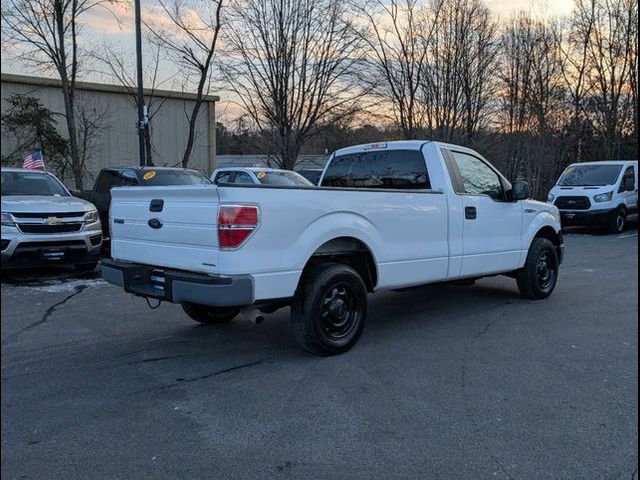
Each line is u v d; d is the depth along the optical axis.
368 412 4.07
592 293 8.30
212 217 4.61
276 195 4.77
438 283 6.61
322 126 21.69
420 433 3.74
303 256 4.95
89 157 22.36
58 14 17.69
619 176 17.91
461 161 6.81
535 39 28.16
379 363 5.14
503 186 7.36
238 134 23.83
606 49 29.20
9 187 10.20
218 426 3.85
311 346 5.18
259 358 5.30
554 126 28.25
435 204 6.20
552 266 7.98
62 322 6.63
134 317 6.89
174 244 5.01
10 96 20.16
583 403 4.21
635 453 3.46
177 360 5.24
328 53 20.83
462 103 25.77
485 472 3.26
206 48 20.14
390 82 23.05
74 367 5.03
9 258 8.79
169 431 3.77
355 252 5.60
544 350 5.52
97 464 3.34
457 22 24.84
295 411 4.09
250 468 3.31
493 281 9.41
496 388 4.52
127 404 4.21
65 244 9.30
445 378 4.75
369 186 7.06
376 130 24.47
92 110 22.44
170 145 24.72
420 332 6.19
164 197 5.07
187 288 4.73
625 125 29.62
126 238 5.59
